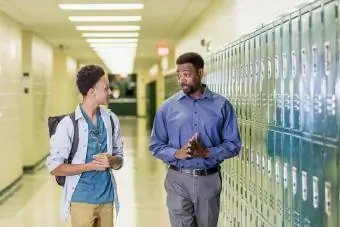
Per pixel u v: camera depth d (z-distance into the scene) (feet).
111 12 30.14
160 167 38.22
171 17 32.76
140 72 117.60
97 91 10.11
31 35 37.78
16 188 29.86
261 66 12.57
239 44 15.44
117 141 10.61
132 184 30.78
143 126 88.79
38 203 25.35
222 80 18.67
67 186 10.16
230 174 17.26
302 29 9.23
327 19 7.95
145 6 28.14
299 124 9.44
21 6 27.02
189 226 11.80
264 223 12.32
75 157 10.10
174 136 11.70
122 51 59.72
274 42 11.30
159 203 25.20
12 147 30.63
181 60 11.50
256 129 13.20
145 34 42.65
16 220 21.75
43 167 39.65
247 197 14.43
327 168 7.98
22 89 37.17
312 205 8.74
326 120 8.00
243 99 14.92
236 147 11.60
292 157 9.93
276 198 11.17
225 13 22.86
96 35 42.60
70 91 63.26
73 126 10.06
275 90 11.21
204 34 29.91
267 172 12.02
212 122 11.53
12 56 31.09
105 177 10.27
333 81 7.70
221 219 19.33
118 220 21.71
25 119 37.37
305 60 9.05
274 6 14.84
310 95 8.79
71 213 10.14
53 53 54.49
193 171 11.51
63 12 29.68
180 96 11.82
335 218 7.67
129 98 129.49
